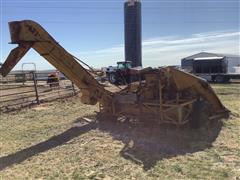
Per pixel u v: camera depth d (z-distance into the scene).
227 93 23.23
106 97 12.48
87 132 11.30
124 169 7.58
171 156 8.41
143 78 11.90
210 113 11.94
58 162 8.25
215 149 8.98
